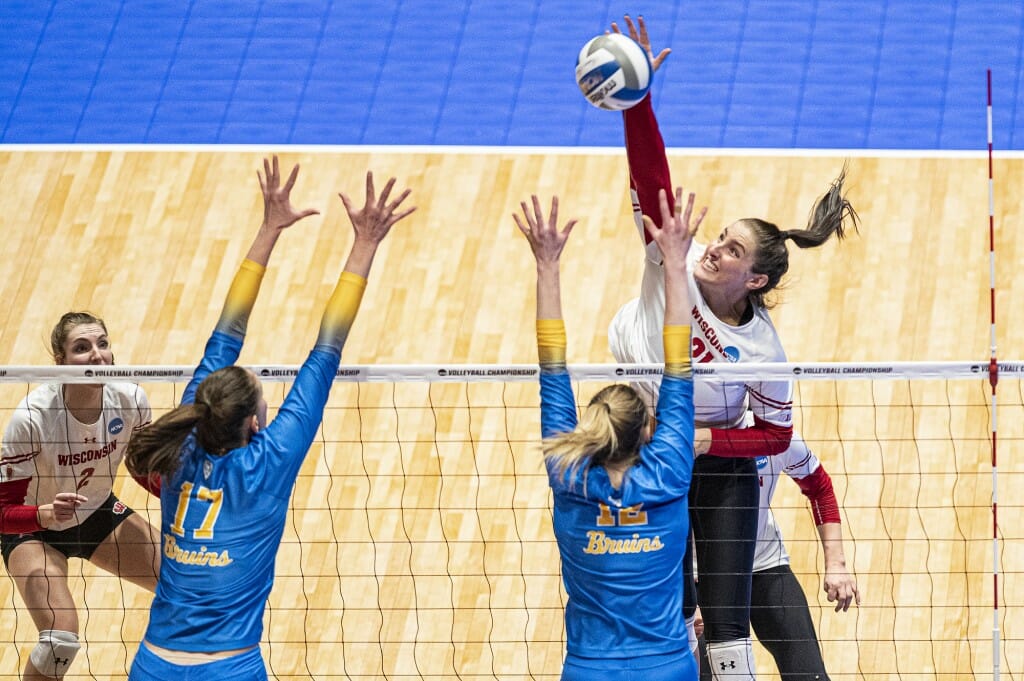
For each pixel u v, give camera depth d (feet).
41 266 98.32
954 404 89.10
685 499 48.03
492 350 91.86
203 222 102.37
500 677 73.36
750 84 114.52
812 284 96.89
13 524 59.62
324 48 119.96
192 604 46.26
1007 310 94.94
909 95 113.29
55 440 61.77
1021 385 90.02
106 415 62.69
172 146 109.81
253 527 46.42
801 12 121.49
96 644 75.41
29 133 111.04
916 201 103.50
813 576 79.20
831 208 60.59
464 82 116.06
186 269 98.32
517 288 96.89
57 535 64.64
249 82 116.47
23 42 119.96
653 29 119.96
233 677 45.85
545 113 112.88
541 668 73.92
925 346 92.07
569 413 48.39
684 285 48.49
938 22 119.96
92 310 94.84
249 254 51.75
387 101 114.32
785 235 57.88
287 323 93.97
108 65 117.91
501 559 79.87
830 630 76.64
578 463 46.70
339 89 115.65
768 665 75.66
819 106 112.47
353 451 86.22
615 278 97.14
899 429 87.35
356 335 92.94
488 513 82.43
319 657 74.59
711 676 63.10
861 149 108.27
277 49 119.85
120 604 78.38
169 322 94.02
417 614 76.89
